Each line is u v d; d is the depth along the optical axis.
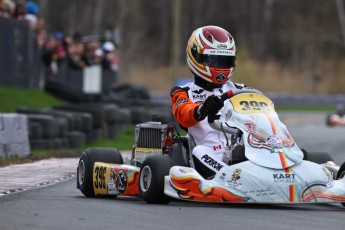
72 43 86.25
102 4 174.25
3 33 67.75
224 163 24.09
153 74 165.38
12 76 70.31
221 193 23.16
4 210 23.12
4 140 43.91
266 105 25.06
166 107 86.69
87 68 84.38
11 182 32.47
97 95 81.12
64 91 77.81
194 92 26.50
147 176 24.73
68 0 185.12
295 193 23.16
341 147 64.25
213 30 26.56
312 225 20.95
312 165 23.95
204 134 25.20
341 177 25.23
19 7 72.50
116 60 105.38
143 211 22.89
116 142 61.00
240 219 21.52
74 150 52.81
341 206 25.45
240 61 153.75
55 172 36.84
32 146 50.56
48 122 51.19
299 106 159.62
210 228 20.02
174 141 26.11
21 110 55.16
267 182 23.11
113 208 23.59
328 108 160.38
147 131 27.64
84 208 23.62
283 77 168.62
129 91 102.00
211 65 26.16
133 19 180.12
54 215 22.06
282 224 20.92
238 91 25.16
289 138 24.39
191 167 25.03
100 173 27.45
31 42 74.19
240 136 24.45
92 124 59.38
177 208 23.53
